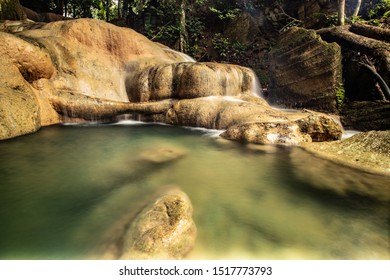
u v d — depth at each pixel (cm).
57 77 751
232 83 854
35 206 303
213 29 1798
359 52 897
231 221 282
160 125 778
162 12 1689
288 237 257
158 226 234
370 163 438
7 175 390
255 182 389
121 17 2127
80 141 587
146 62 945
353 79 953
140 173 408
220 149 544
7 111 561
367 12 1381
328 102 873
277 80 1020
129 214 283
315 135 577
